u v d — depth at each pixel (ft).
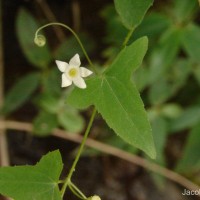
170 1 1.18
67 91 1.21
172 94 1.28
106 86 0.80
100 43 1.31
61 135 1.30
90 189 1.37
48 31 1.33
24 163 1.34
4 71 1.35
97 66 1.25
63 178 1.35
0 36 1.28
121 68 0.80
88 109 1.34
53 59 1.21
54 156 0.82
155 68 1.17
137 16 0.81
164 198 1.40
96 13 1.33
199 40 1.14
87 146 1.33
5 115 1.28
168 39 1.14
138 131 0.78
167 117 1.25
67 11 1.33
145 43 0.79
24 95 1.21
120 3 0.81
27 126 1.30
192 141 1.22
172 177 1.32
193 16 1.24
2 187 0.79
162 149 1.28
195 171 1.33
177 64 1.23
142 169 1.41
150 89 1.23
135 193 1.39
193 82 1.32
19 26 1.20
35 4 1.32
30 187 0.80
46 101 1.21
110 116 0.79
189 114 1.25
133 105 0.79
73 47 1.22
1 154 1.28
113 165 1.40
